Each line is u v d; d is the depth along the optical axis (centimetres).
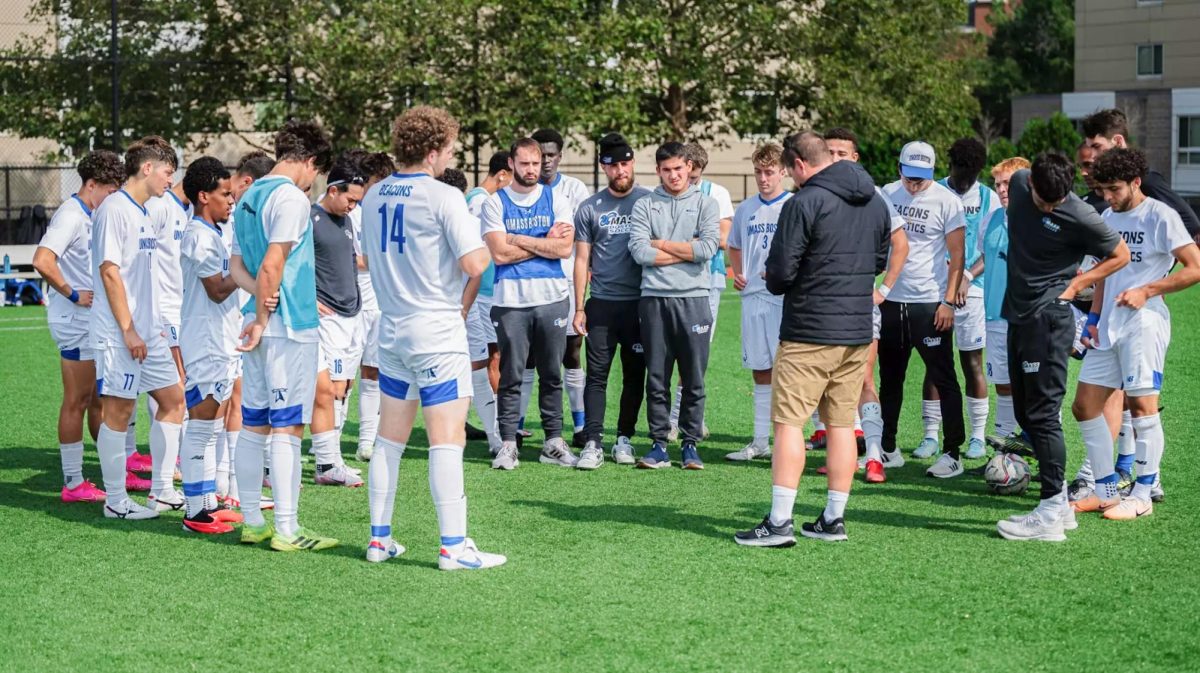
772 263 566
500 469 761
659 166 755
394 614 481
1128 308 624
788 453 575
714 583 520
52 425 916
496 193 761
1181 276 613
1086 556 560
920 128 2702
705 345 760
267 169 677
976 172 790
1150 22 3994
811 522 616
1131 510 631
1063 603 492
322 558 563
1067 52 5666
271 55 1955
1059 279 582
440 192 529
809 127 2606
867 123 2522
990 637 454
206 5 1972
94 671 425
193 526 612
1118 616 476
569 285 807
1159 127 3956
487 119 2053
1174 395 1001
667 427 771
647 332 755
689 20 2391
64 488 685
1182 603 491
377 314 793
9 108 1927
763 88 2555
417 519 636
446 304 534
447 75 2103
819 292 567
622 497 684
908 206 744
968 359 807
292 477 576
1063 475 589
